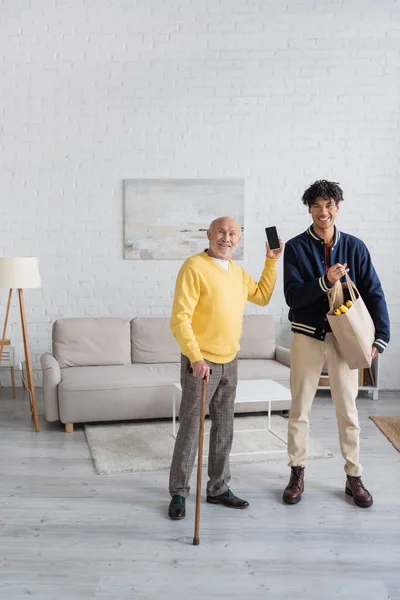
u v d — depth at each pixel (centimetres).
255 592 233
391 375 564
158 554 261
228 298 288
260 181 554
